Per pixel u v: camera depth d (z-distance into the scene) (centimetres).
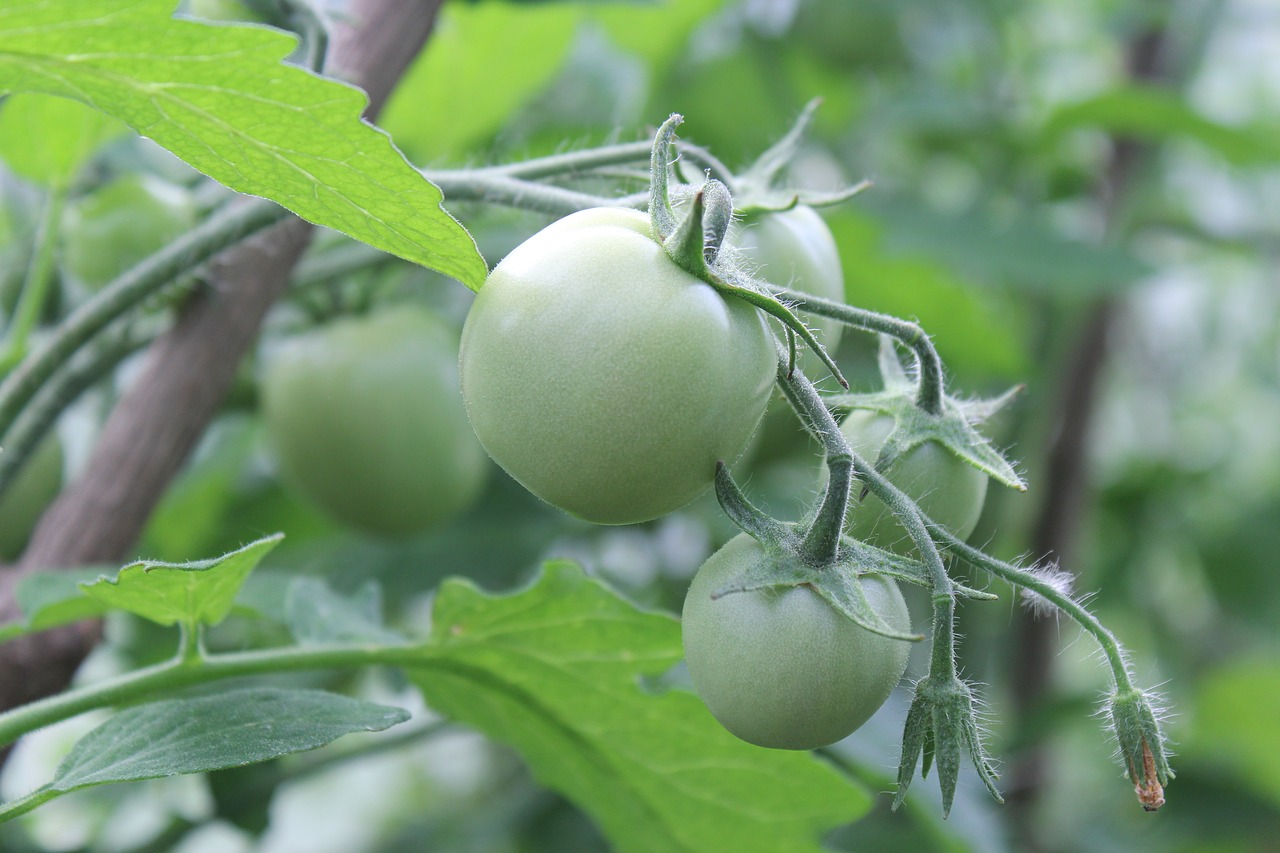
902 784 51
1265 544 127
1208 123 98
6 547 74
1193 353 150
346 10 65
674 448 51
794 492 91
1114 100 99
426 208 50
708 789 63
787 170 58
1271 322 150
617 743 62
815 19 109
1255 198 134
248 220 59
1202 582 132
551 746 64
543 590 59
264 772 75
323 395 76
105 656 94
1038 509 102
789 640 52
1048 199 116
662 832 65
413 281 86
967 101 111
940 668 51
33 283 66
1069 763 129
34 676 62
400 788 141
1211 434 152
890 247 87
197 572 55
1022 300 109
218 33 48
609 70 103
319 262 72
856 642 52
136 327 66
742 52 110
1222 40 133
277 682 84
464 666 61
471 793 123
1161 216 115
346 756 78
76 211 71
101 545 63
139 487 63
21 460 64
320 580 64
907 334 53
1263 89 142
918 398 55
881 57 112
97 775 53
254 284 65
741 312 51
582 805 67
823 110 114
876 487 52
